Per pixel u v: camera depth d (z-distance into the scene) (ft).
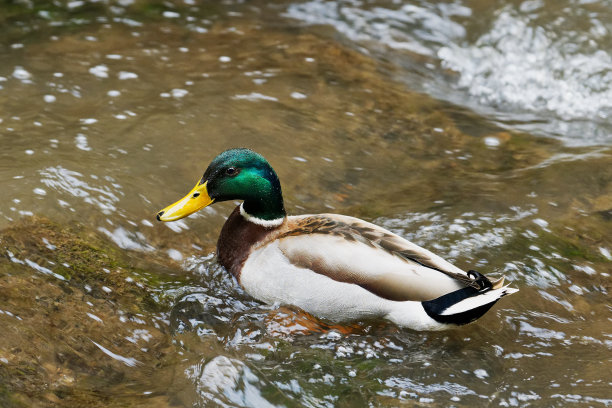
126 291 30.76
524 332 30.76
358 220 30.99
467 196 40.22
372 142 45.32
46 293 29.50
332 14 61.46
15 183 36.45
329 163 42.60
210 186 31.55
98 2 59.16
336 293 29.30
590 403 26.66
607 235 37.27
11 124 42.80
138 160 40.57
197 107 46.60
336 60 55.01
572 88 54.95
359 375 27.71
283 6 62.13
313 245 29.91
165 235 35.29
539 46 59.00
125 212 36.22
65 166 38.58
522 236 36.76
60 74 48.83
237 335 29.30
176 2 60.70
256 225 31.68
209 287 31.99
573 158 45.03
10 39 52.95
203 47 54.44
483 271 34.12
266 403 25.82
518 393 27.17
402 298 28.76
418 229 36.96
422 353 29.19
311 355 28.58
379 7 62.75
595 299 33.04
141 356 27.35
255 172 31.12
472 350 29.55
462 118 49.83
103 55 51.83
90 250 32.89
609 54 58.08
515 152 45.85
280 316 30.14
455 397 26.84
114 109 45.52
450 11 62.54
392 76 54.19
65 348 26.84
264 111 47.06
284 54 54.80
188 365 27.12
